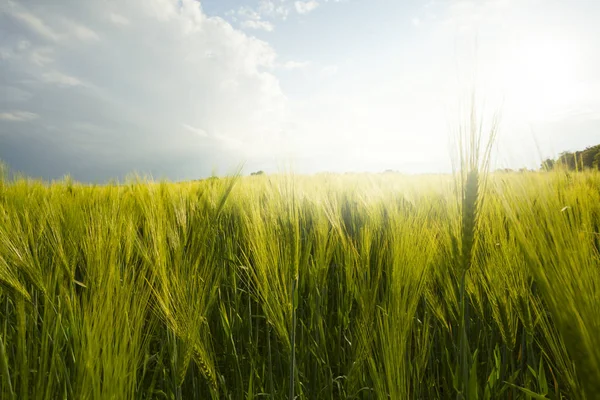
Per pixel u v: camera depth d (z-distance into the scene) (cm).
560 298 113
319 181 577
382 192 393
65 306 191
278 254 232
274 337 304
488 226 255
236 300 295
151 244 255
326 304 296
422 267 221
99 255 194
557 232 125
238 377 245
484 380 255
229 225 396
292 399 211
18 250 224
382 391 183
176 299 207
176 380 199
